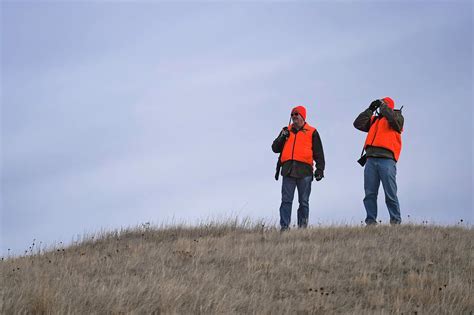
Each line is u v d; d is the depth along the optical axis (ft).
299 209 62.85
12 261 51.13
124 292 39.09
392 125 59.82
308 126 62.75
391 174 60.03
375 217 61.26
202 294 39.73
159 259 49.90
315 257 47.57
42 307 35.83
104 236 64.54
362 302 40.06
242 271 45.83
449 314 37.40
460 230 58.85
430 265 46.29
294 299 39.96
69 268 47.29
